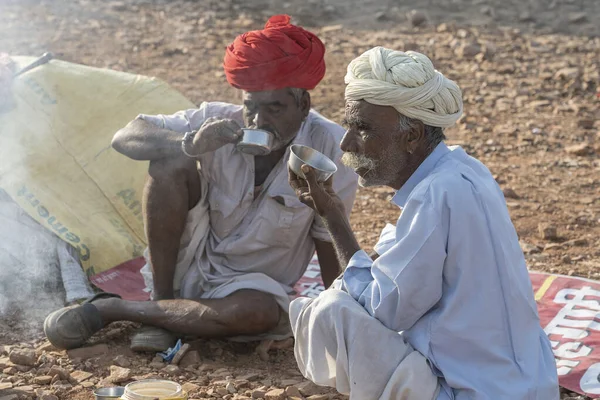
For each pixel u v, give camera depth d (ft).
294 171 17.07
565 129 41.65
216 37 55.26
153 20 59.11
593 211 32.35
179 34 55.67
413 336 15.37
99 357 20.13
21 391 18.21
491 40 55.52
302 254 22.15
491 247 14.89
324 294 15.83
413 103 15.12
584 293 23.12
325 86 46.85
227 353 21.02
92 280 23.75
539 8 63.21
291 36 19.31
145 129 20.52
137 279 24.17
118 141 20.75
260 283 20.76
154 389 15.98
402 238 14.89
